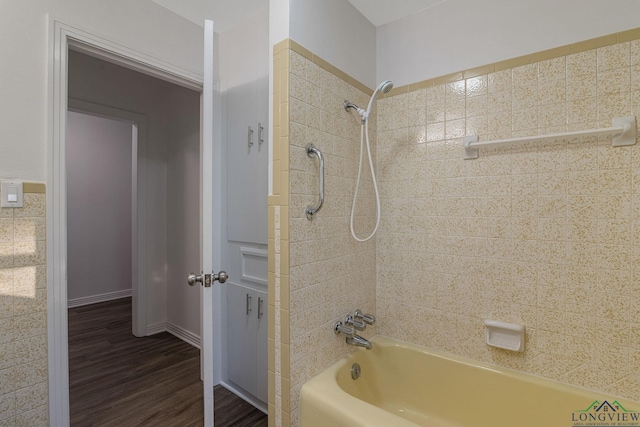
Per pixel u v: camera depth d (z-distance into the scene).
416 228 1.82
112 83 2.82
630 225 1.29
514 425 1.49
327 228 1.59
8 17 1.39
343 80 1.69
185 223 2.92
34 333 1.45
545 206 1.46
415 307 1.83
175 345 2.81
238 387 2.12
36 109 1.46
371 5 1.77
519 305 1.53
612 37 1.32
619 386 1.31
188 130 2.90
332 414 1.28
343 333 1.63
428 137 1.78
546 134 1.42
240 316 2.08
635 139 1.28
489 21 1.60
